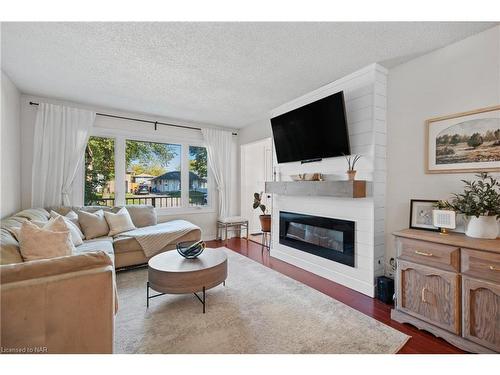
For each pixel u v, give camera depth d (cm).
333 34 197
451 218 188
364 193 252
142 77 276
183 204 469
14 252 168
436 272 176
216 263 229
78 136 352
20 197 320
